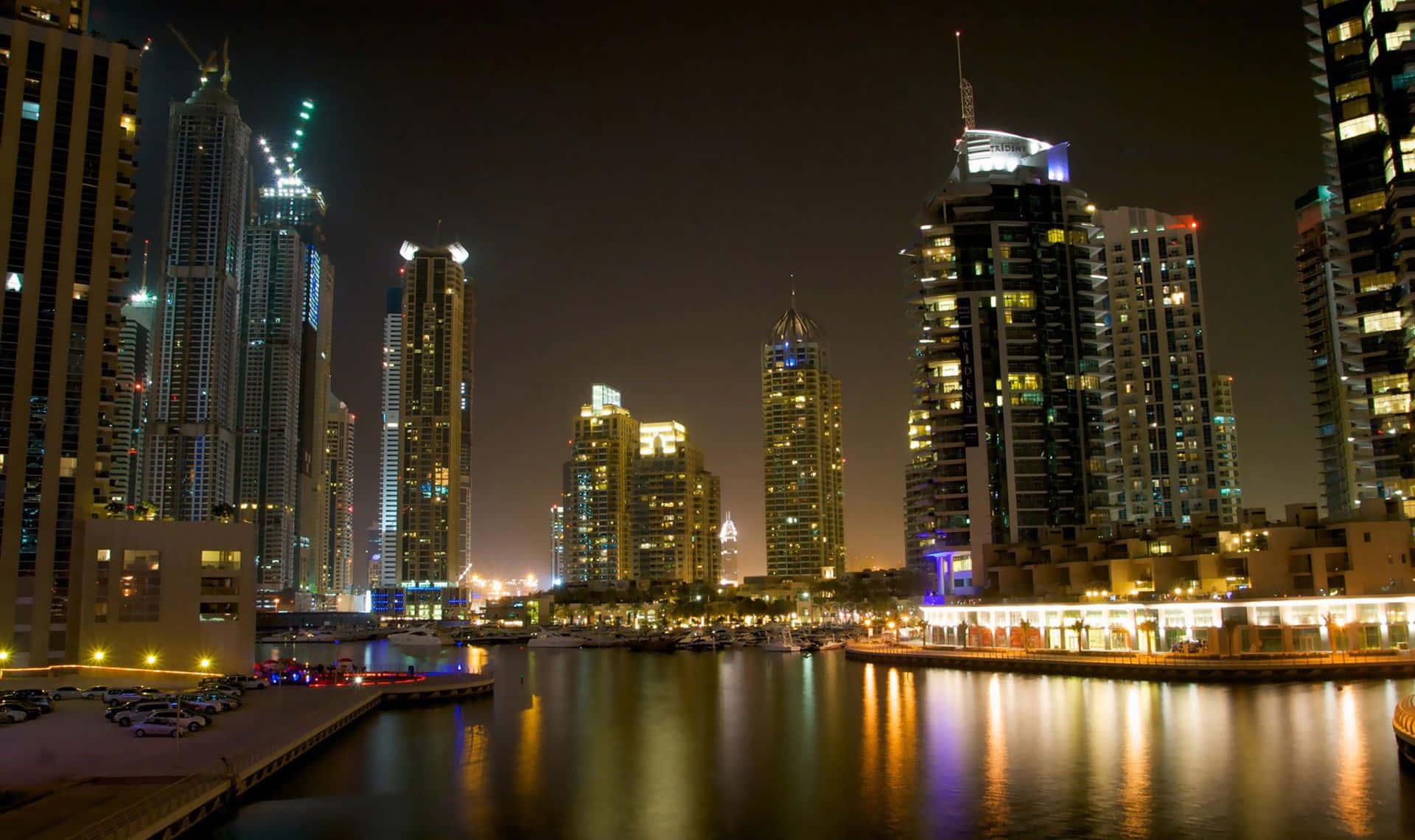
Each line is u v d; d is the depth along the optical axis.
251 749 77.00
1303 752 82.25
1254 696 116.75
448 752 89.75
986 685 139.50
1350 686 123.56
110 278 147.00
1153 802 68.19
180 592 135.88
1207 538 172.75
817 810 68.81
